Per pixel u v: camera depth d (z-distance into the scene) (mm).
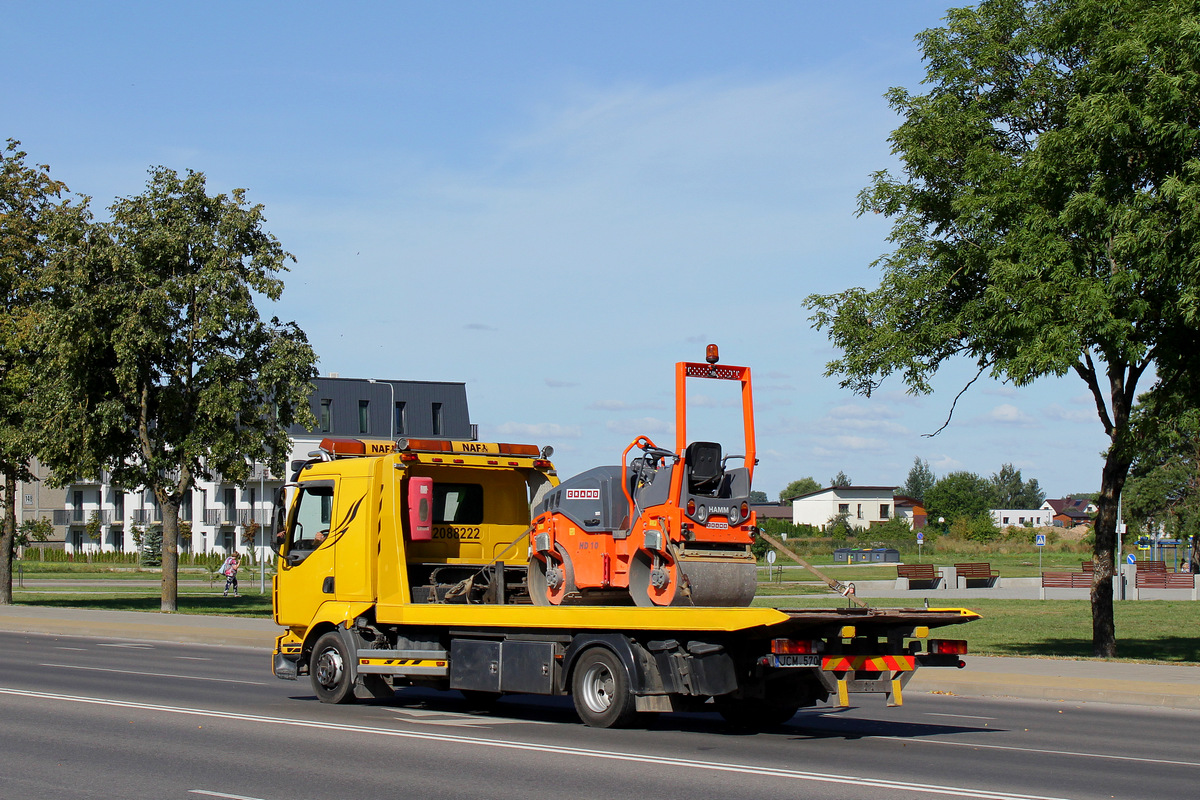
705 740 11469
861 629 11703
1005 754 10820
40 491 92562
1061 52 20562
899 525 97875
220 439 34250
